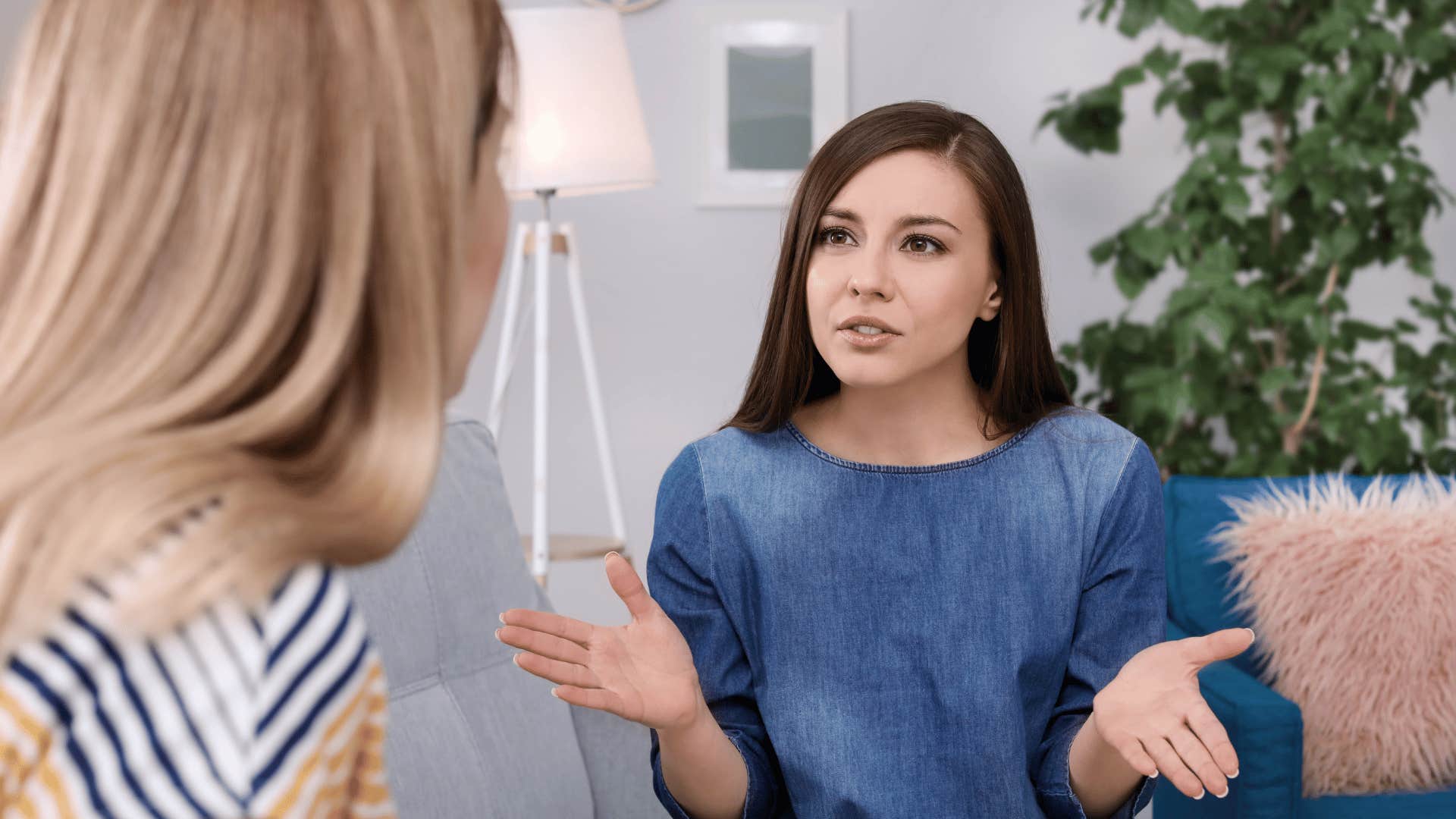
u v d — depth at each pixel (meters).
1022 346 1.03
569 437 3.18
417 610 1.13
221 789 0.39
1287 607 1.80
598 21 2.43
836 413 1.08
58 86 0.44
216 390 0.42
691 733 0.89
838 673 1.00
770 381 1.07
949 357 1.04
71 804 0.39
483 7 0.52
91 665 0.39
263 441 0.44
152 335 0.43
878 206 0.94
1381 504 1.87
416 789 1.04
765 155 3.14
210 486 0.40
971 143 0.96
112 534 0.38
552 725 1.22
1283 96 2.74
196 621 0.40
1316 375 2.73
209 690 0.39
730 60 3.12
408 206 0.46
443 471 1.23
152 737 0.39
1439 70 2.68
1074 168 3.11
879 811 0.97
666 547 1.06
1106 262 2.79
